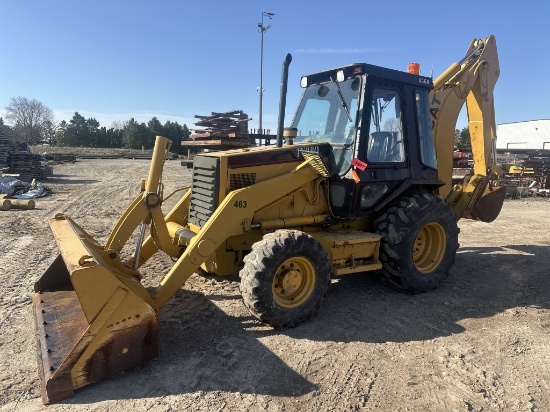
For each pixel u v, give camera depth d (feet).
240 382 10.57
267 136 19.39
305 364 11.45
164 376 10.69
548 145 141.18
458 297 16.53
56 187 49.85
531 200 48.11
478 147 22.18
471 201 21.45
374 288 17.21
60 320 12.09
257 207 14.03
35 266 19.01
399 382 10.77
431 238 17.26
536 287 17.88
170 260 20.13
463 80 20.53
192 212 15.48
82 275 9.78
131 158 130.00
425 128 17.72
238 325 13.58
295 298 13.66
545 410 9.79
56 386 9.61
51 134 239.91
